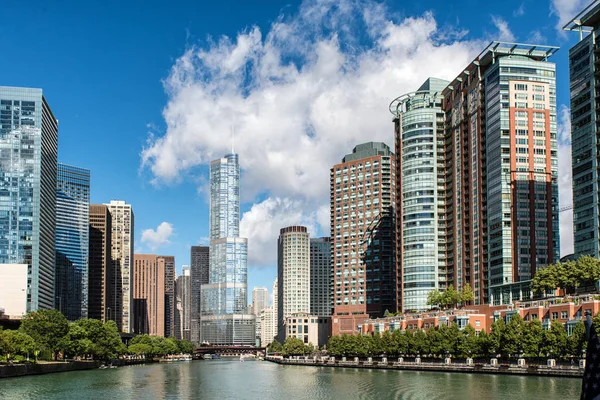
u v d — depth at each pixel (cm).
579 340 16800
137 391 17200
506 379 16962
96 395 15812
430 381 17175
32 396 15238
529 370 18062
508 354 19750
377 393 14800
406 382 17150
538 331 18462
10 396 15188
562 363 17975
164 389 18000
